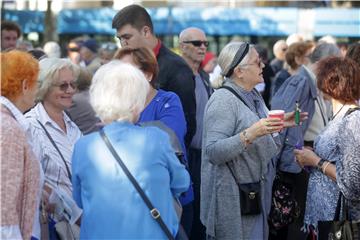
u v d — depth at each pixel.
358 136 9.04
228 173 9.91
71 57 28.00
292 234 13.18
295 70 18.41
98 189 7.30
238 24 37.94
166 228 7.34
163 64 12.56
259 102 10.54
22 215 7.49
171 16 37.97
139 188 7.25
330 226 9.46
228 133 9.80
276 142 10.73
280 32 37.41
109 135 7.41
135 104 7.51
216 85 13.80
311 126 14.74
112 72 7.56
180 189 7.72
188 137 12.60
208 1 40.59
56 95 9.93
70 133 10.18
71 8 40.62
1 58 8.02
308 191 10.15
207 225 10.15
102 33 39.38
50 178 9.41
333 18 36.44
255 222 10.02
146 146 7.37
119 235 7.23
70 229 9.13
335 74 9.61
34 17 36.12
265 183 10.37
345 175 9.06
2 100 7.77
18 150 7.29
